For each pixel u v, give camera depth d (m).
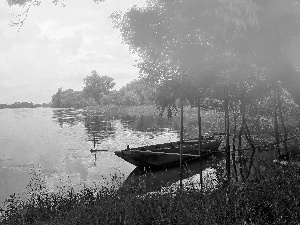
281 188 6.49
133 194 8.38
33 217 7.88
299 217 5.20
